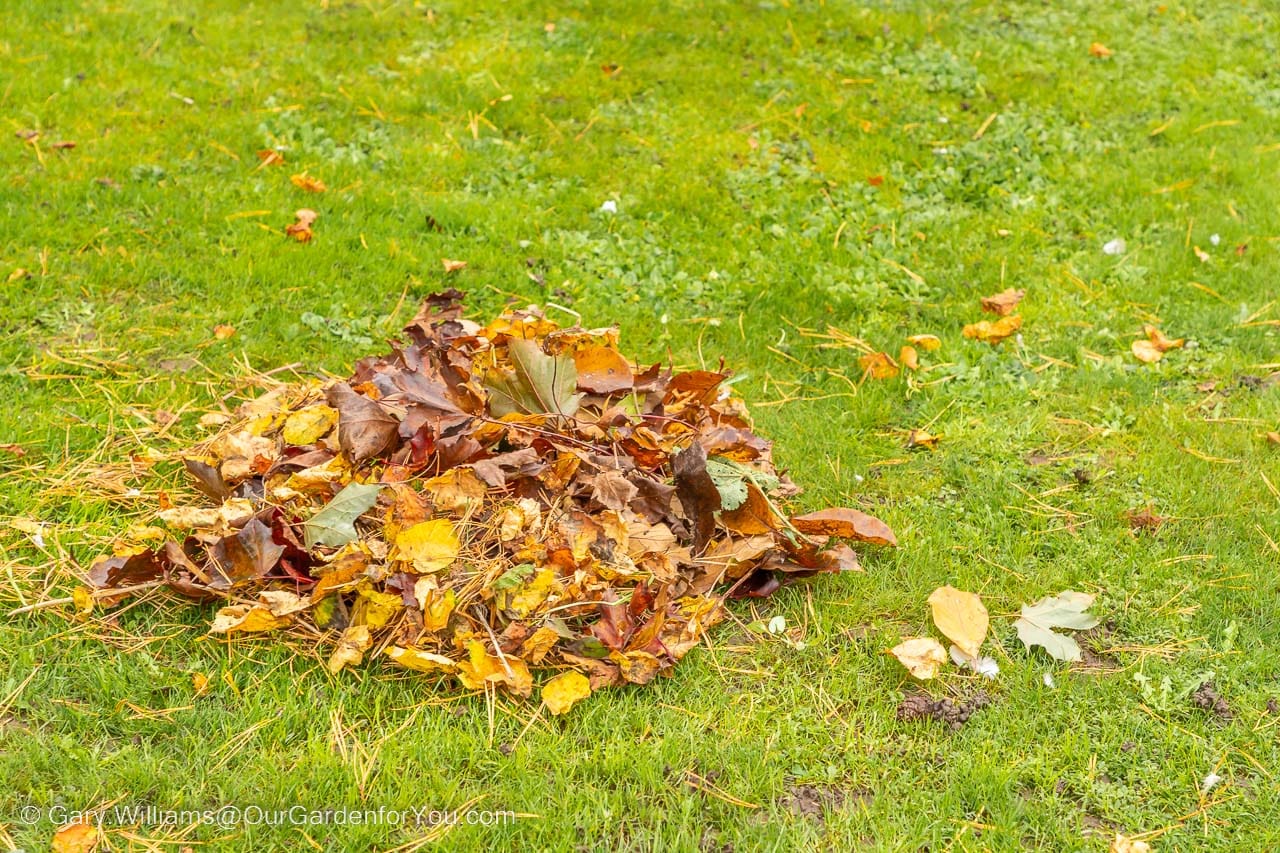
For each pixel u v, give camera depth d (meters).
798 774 2.83
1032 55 7.43
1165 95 7.07
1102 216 5.83
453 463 3.31
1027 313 5.04
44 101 6.06
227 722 2.87
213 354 4.42
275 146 5.90
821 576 3.52
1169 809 2.78
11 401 4.01
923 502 3.89
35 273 4.73
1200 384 4.57
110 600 3.16
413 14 7.48
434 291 4.93
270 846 2.58
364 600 3.05
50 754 2.75
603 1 7.75
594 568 3.11
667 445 3.56
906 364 4.64
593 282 5.07
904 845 2.64
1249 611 3.42
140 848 2.55
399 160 5.91
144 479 3.72
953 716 2.99
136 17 7.11
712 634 3.29
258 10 7.41
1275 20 8.20
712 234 5.50
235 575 3.11
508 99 6.47
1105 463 4.12
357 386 3.69
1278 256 5.49
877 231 5.59
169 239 5.09
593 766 2.81
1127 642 3.32
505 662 2.93
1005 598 3.45
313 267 5.00
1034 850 2.67
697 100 6.66
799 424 4.30
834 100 6.75
